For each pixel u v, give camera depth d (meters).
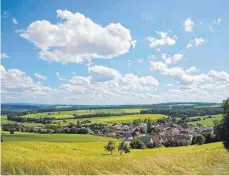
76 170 17.33
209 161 20.91
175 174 17.06
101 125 178.62
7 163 17.98
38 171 17.11
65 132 144.88
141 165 18.39
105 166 18.06
